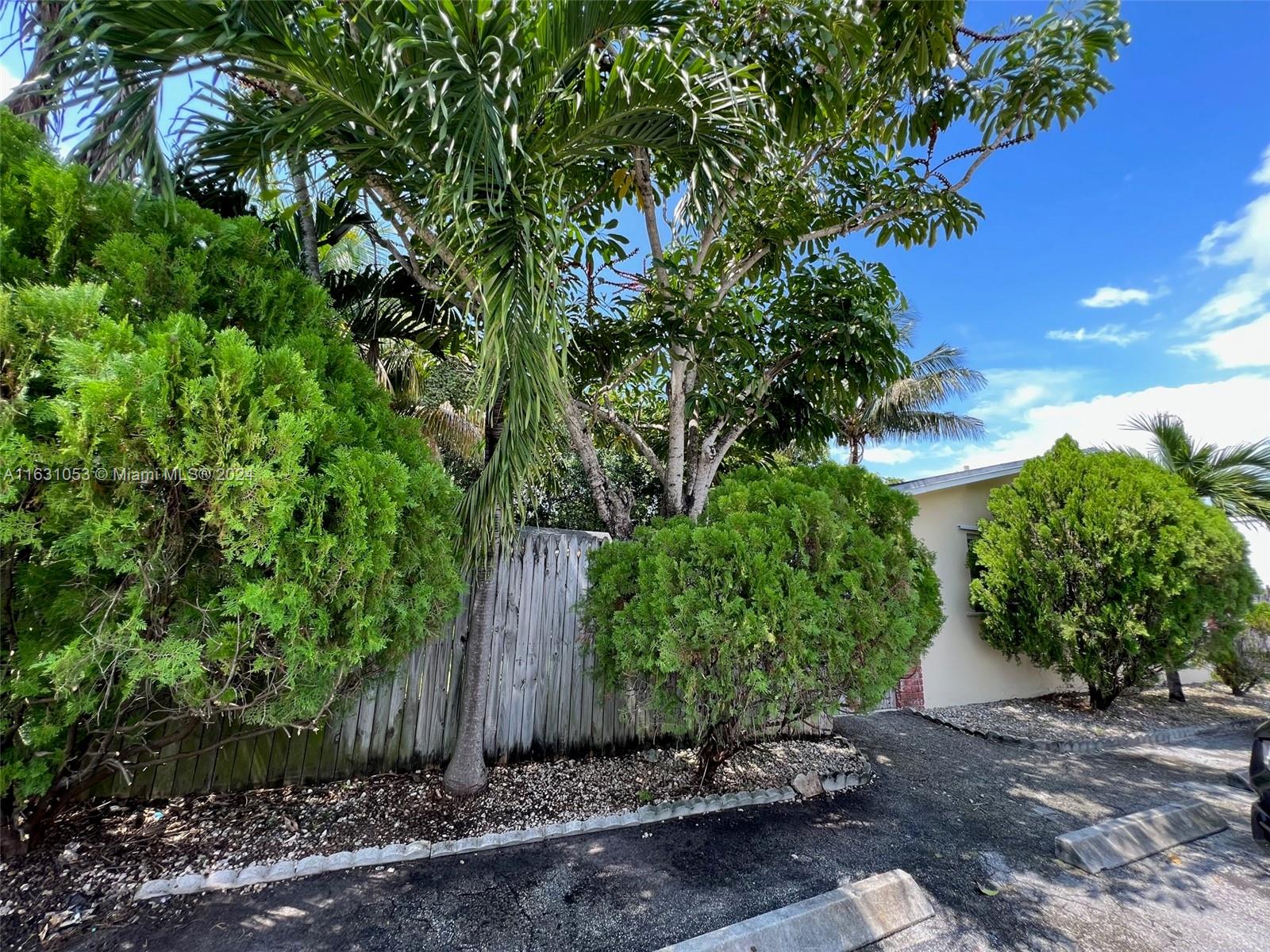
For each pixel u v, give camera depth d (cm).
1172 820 359
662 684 338
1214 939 243
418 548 252
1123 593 644
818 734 530
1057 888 280
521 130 280
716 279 578
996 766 489
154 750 279
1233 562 646
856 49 406
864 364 539
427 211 278
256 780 335
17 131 213
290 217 347
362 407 266
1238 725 688
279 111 288
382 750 364
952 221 537
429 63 235
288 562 196
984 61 462
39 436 173
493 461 288
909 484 731
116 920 222
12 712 210
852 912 245
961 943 234
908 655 378
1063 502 697
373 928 228
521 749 401
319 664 211
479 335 344
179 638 195
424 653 381
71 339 169
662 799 359
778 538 343
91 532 171
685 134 317
